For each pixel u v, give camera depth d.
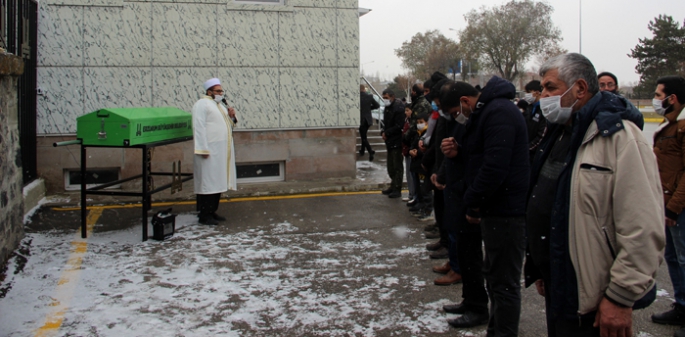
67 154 8.47
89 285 4.68
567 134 2.59
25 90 7.69
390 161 8.48
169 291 4.60
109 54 8.48
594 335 2.44
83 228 6.17
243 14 8.98
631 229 2.16
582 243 2.34
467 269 3.94
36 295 4.43
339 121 9.62
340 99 9.59
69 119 8.41
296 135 9.48
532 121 5.20
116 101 8.55
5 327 3.83
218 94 6.77
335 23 9.41
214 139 6.67
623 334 2.21
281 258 5.55
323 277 5.00
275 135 9.38
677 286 3.99
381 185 9.27
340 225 6.90
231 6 8.88
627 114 2.31
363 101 12.19
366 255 5.68
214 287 4.71
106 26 8.44
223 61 8.95
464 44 47.75
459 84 3.66
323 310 4.25
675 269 4.02
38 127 8.30
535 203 2.67
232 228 6.73
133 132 5.77
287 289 4.69
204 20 8.80
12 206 5.50
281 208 7.82
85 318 4.02
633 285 2.14
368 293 4.62
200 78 8.86
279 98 9.29
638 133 2.27
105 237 6.23
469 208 3.56
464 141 3.63
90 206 7.78
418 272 5.16
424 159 5.43
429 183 6.46
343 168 9.78
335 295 4.57
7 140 5.29
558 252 2.45
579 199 2.35
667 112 4.06
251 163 9.35
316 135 9.58
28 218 7.02
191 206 7.92
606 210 2.30
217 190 6.74
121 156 8.63
